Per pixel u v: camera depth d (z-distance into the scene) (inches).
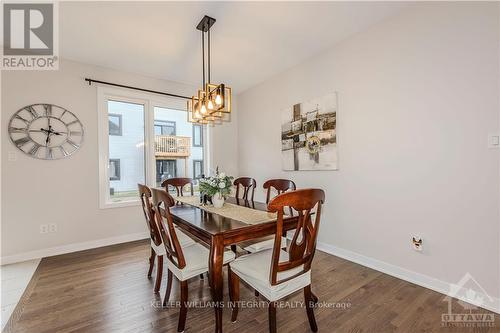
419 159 83.7
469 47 72.0
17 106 108.8
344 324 64.2
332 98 111.9
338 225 111.5
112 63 126.6
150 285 85.5
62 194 118.9
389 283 85.6
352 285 84.4
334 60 111.6
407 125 86.6
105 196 130.6
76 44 106.9
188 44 108.5
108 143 133.3
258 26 95.7
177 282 87.8
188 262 66.2
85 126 125.1
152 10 84.4
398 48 88.5
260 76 148.0
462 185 74.3
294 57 122.8
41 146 113.9
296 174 133.6
